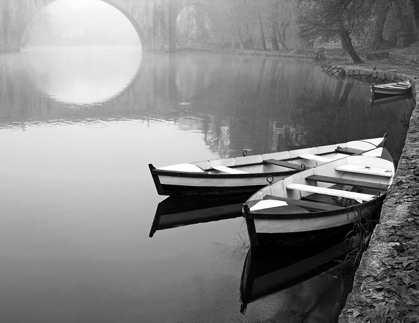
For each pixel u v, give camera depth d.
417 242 5.21
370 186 8.27
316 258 6.99
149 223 8.38
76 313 5.64
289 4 62.06
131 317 5.58
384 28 49.16
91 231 7.99
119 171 11.32
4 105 22.45
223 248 7.43
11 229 8.02
